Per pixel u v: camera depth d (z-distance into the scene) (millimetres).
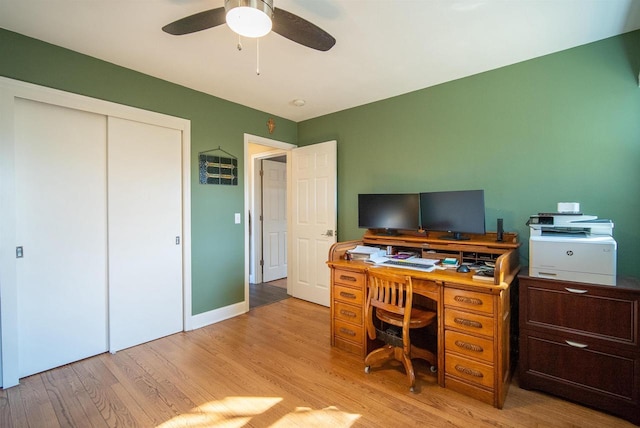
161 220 2816
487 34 2072
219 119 3256
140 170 2672
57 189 2260
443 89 2877
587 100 2217
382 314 2285
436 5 1771
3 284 2000
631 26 1998
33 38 2105
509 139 2539
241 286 3484
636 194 2076
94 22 1929
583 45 2221
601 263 1800
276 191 5160
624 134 2102
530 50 2295
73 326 2354
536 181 2428
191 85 2930
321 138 3906
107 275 2512
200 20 1579
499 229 2414
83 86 2330
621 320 1737
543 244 1963
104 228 2498
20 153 2096
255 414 1805
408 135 3125
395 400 1937
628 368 1722
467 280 1993
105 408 1839
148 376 2186
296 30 1645
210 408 1853
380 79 2797
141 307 2697
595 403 1812
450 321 2035
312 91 3092
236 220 3428
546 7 1789
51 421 1725
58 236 2270
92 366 2311
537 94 2406
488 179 2648
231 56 2365
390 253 2912
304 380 2154
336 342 2654
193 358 2449
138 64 2500
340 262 2676
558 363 1928
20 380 2105
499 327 1850
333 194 3654
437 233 2844
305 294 3980
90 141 2414
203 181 3115
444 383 2070
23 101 2107
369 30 2020
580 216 1930
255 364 2365
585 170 2238
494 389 1866
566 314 1892
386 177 3301
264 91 3088
